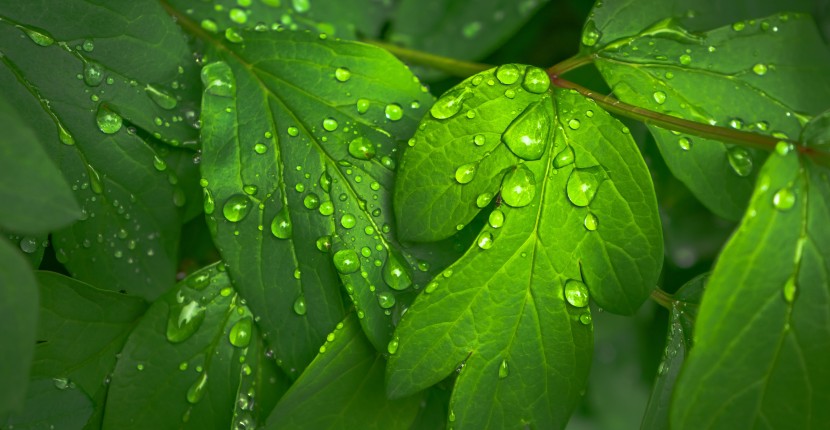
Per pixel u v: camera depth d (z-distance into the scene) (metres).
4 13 0.28
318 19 0.30
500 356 0.27
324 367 0.27
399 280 0.28
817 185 0.26
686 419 0.26
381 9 0.32
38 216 0.24
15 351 0.24
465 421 0.27
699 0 0.30
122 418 0.27
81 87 0.28
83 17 0.28
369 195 0.28
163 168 0.28
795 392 0.26
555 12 0.34
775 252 0.26
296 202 0.28
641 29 0.29
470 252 0.27
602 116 0.28
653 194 0.27
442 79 0.32
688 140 0.29
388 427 0.28
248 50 0.29
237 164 0.28
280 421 0.27
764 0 0.31
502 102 0.28
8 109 0.24
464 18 0.32
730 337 0.26
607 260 0.27
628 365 0.35
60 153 0.28
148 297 0.28
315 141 0.28
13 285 0.24
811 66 0.29
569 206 0.27
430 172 0.27
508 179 0.27
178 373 0.28
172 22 0.29
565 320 0.27
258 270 0.28
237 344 0.28
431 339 0.27
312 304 0.28
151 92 0.28
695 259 0.34
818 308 0.26
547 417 0.27
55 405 0.27
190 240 0.30
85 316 0.28
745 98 0.29
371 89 0.28
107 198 0.28
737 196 0.29
